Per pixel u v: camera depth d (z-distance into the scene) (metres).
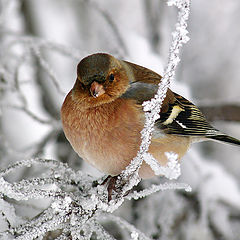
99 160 8.62
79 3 14.45
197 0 17.00
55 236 8.16
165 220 10.95
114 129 8.38
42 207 9.61
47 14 14.13
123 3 16.30
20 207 9.38
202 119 9.98
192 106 10.10
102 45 14.35
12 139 12.65
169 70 6.13
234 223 11.93
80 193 8.16
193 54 16.45
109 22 12.17
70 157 12.00
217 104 13.08
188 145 9.90
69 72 13.84
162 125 9.20
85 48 14.19
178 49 5.91
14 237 7.16
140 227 10.86
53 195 7.04
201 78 16.47
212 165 12.51
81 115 8.53
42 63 11.13
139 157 7.03
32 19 13.99
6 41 12.68
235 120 12.99
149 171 8.61
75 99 8.62
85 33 14.37
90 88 8.41
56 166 8.04
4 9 12.56
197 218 11.25
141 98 8.67
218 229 11.50
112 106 8.46
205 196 11.55
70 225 7.54
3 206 7.87
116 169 8.62
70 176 8.23
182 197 11.52
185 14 5.59
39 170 11.23
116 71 8.62
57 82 11.14
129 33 13.07
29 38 11.23
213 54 16.67
